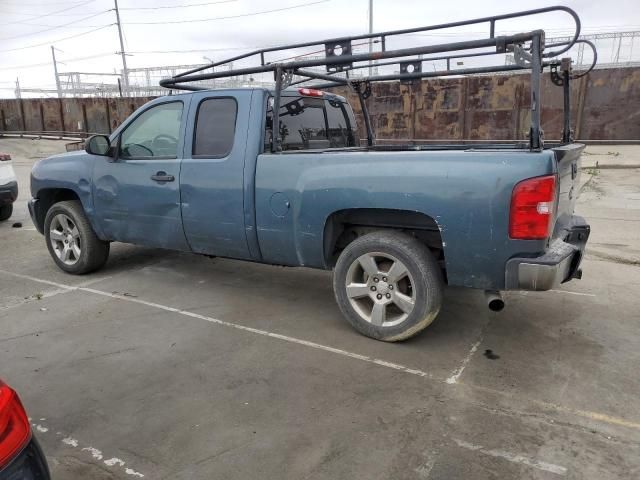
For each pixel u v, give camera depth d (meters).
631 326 4.09
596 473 2.44
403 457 2.57
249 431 2.80
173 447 2.68
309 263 4.05
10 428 1.67
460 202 3.28
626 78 15.50
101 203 5.16
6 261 6.24
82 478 2.46
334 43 3.86
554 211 3.26
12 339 4.01
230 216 4.28
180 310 4.57
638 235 6.96
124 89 51.25
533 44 3.16
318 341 3.90
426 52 3.47
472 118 16.39
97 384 3.33
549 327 4.09
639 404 3.00
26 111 26.56
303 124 4.72
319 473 2.46
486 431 2.77
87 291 5.11
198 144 4.45
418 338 3.92
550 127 15.92
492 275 3.33
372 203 3.56
